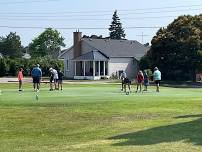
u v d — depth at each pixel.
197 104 31.98
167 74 75.62
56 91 44.53
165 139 16.50
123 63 91.94
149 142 15.94
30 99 34.62
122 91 45.50
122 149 14.54
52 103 31.73
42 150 15.31
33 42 170.62
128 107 29.84
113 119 24.42
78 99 34.94
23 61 96.62
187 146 14.81
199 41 71.75
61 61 99.62
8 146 16.81
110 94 40.88
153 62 76.00
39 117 25.36
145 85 48.38
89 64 91.94
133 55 93.25
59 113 26.80
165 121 22.34
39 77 44.59
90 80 81.19
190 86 63.88
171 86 62.31
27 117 25.36
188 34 73.38
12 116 25.70
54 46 169.88
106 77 88.00
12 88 49.78
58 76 47.28
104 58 88.75
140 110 28.30
